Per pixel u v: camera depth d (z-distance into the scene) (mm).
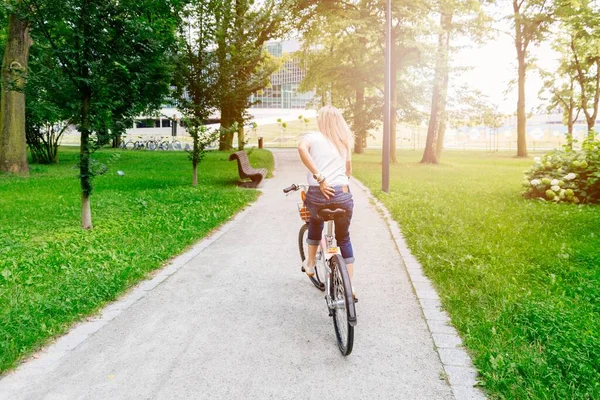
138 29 7672
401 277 5438
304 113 82000
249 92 14703
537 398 2824
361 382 3148
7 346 3541
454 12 23859
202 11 13086
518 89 35375
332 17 24344
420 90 27219
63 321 4125
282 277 5500
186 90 13859
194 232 7645
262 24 14484
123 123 8266
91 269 5547
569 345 3443
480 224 8070
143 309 4504
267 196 12219
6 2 7348
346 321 3443
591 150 11422
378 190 13039
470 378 3158
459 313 4188
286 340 3818
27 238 7496
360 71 26109
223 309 4500
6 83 8180
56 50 7480
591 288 4719
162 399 2957
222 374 3268
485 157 36156
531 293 4578
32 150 23859
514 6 33875
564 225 7973
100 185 14438
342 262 3566
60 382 3172
